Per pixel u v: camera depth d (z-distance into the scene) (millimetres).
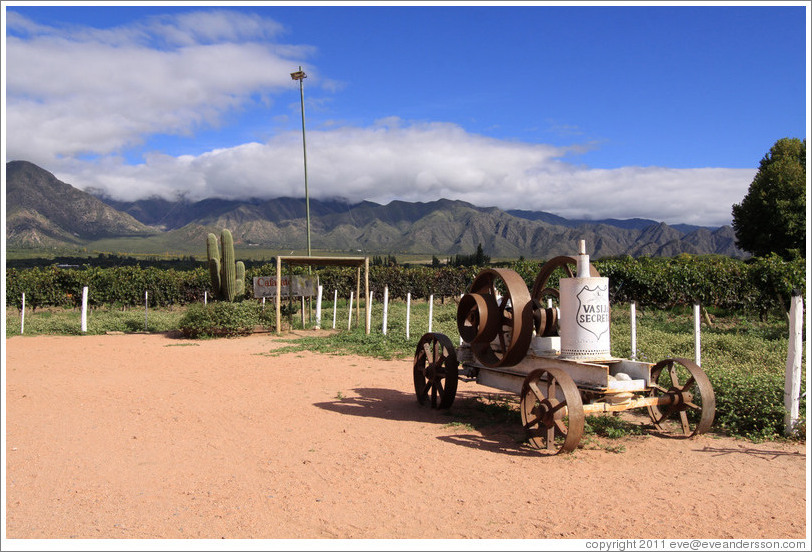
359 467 5680
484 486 5137
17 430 7148
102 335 19641
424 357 8555
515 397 9148
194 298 32250
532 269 26141
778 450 6203
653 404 6461
